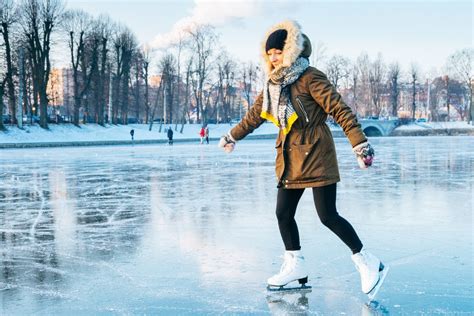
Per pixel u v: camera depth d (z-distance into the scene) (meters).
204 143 50.06
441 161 18.25
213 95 88.88
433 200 8.32
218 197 9.14
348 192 9.46
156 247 5.14
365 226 6.09
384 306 3.25
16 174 14.68
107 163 19.25
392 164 16.81
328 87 3.33
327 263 4.37
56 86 79.50
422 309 3.19
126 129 58.03
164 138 58.78
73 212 7.63
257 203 8.32
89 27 55.09
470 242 5.16
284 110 3.43
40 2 47.19
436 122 88.75
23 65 47.22
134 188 10.83
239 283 3.83
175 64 65.75
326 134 3.46
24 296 3.57
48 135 46.72
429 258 4.52
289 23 3.38
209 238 5.56
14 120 50.12
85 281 3.94
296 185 3.51
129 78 66.00
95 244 5.34
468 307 3.21
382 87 92.12
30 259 4.70
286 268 3.67
